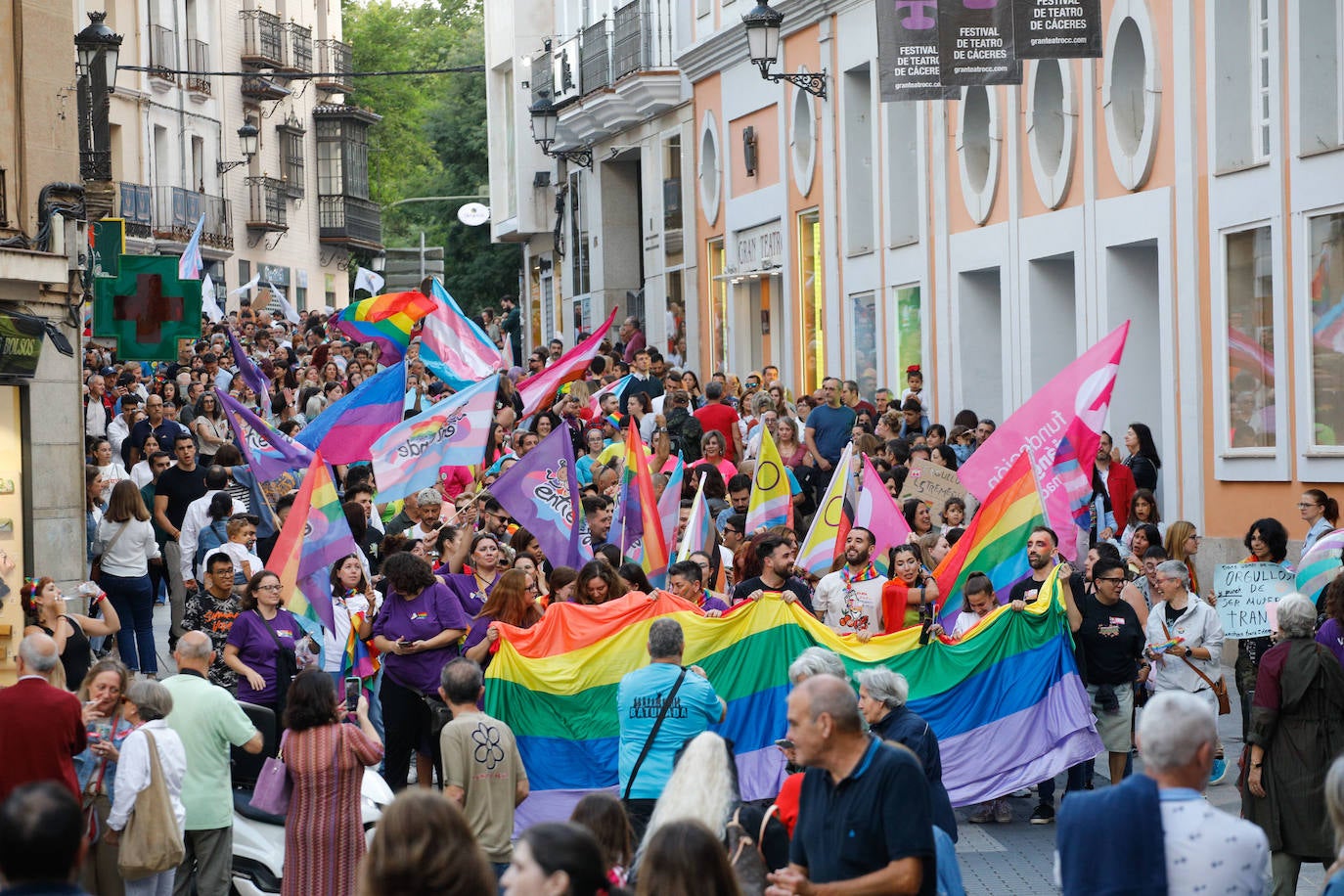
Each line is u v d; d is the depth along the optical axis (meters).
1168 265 24.64
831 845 8.90
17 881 6.71
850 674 16.47
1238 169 23.02
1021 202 28.78
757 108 39.16
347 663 17.91
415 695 16.72
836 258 35.69
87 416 30.80
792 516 22.42
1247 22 23.31
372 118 83.94
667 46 43.72
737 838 9.39
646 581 17.55
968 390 31.06
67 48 22.77
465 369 28.88
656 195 45.50
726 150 41.12
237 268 70.25
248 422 21.44
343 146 81.75
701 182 42.53
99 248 23.52
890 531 18.89
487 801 12.80
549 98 50.53
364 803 14.44
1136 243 25.75
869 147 34.88
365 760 12.52
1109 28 25.88
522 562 17.77
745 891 9.16
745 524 20.95
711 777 9.52
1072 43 22.47
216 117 68.19
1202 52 23.73
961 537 17.73
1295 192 21.84
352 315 28.94
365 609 17.94
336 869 12.41
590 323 51.19
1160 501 25.23
